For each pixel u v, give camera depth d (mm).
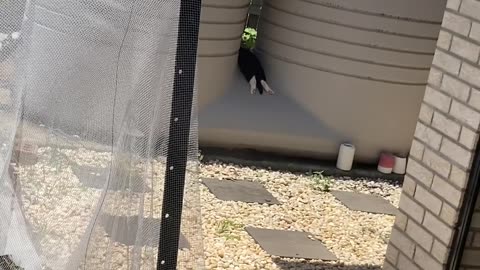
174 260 2514
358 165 5750
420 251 3410
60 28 2529
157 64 2449
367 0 5488
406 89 5680
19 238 2699
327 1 5566
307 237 4445
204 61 5430
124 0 2455
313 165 5566
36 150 2641
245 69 5832
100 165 2584
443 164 3293
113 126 2537
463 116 3195
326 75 5652
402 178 5691
